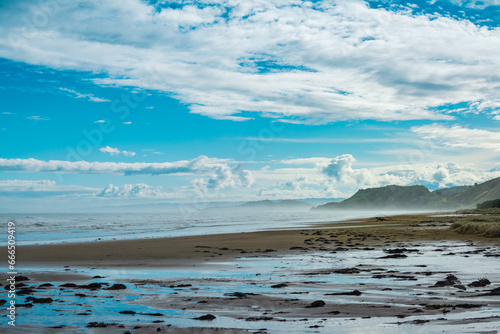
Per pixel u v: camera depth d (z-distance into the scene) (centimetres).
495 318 837
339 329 808
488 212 9319
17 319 979
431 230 3872
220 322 915
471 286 1216
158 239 3481
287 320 913
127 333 848
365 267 1702
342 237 3431
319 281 1401
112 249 2648
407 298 1089
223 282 1441
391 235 3484
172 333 838
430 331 750
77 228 5488
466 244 2572
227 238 3506
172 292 1276
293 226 5728
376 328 798
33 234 4384
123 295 1246
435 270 1548
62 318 983
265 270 1712
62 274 1694
